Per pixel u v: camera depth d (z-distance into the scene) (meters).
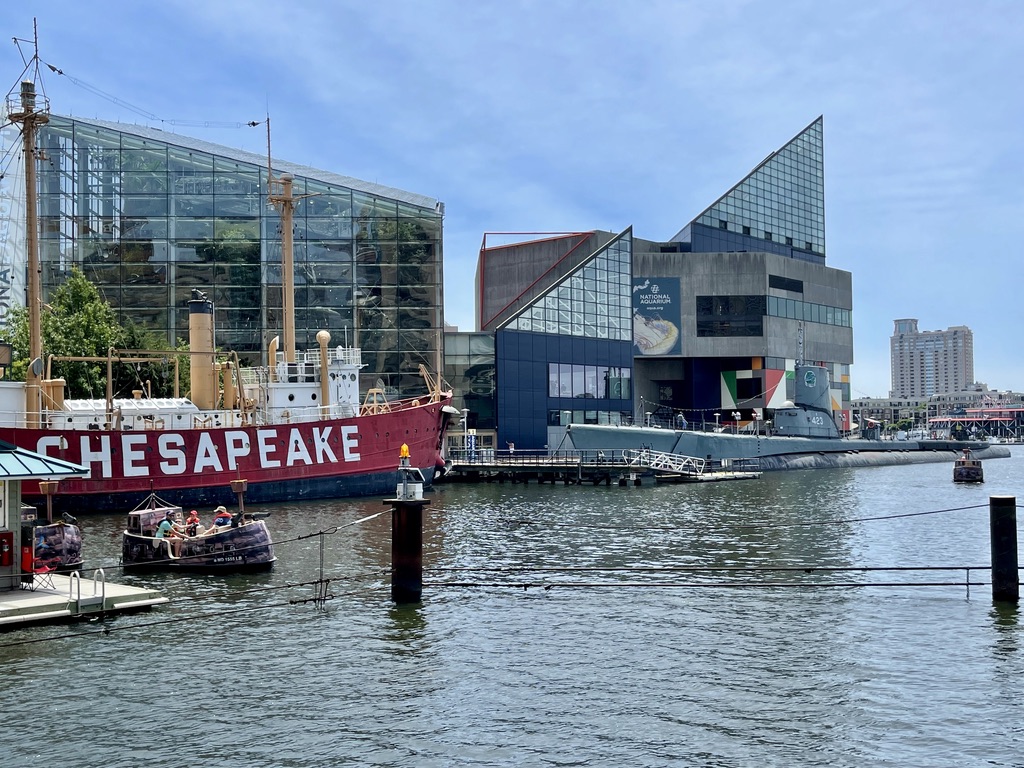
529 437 107.00
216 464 61.72
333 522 53.47
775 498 72.50
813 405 131.00
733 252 149.62
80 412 59.81
